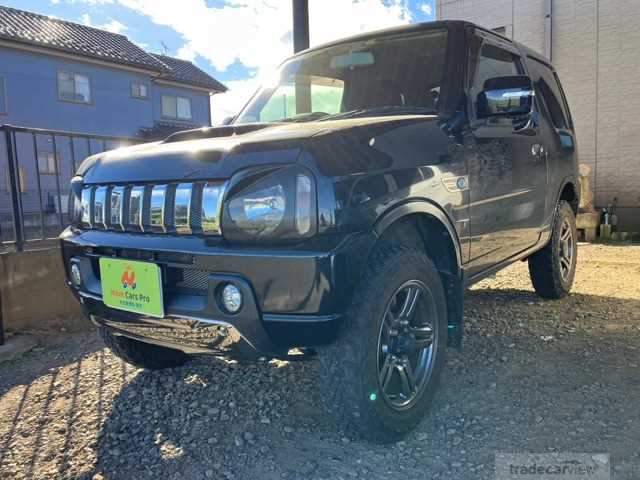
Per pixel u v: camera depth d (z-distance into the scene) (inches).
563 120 175.0
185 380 120.0
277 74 144.1
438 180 94.5
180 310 81.3
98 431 99.2
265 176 76.2
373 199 79.6
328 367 82.5
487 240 116.0
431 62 118.0
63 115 796.6
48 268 165.6
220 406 106.7
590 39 359.9
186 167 83.8
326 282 73.2
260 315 75.6
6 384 122.0
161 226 85.4
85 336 155.2
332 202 74.4
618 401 101.6
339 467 83.7
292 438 93.4
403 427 89.6
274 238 75.4
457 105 110.1
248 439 93.4
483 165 111.7
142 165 90.4
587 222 340.2
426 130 97.8
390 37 128.2
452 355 128.3
